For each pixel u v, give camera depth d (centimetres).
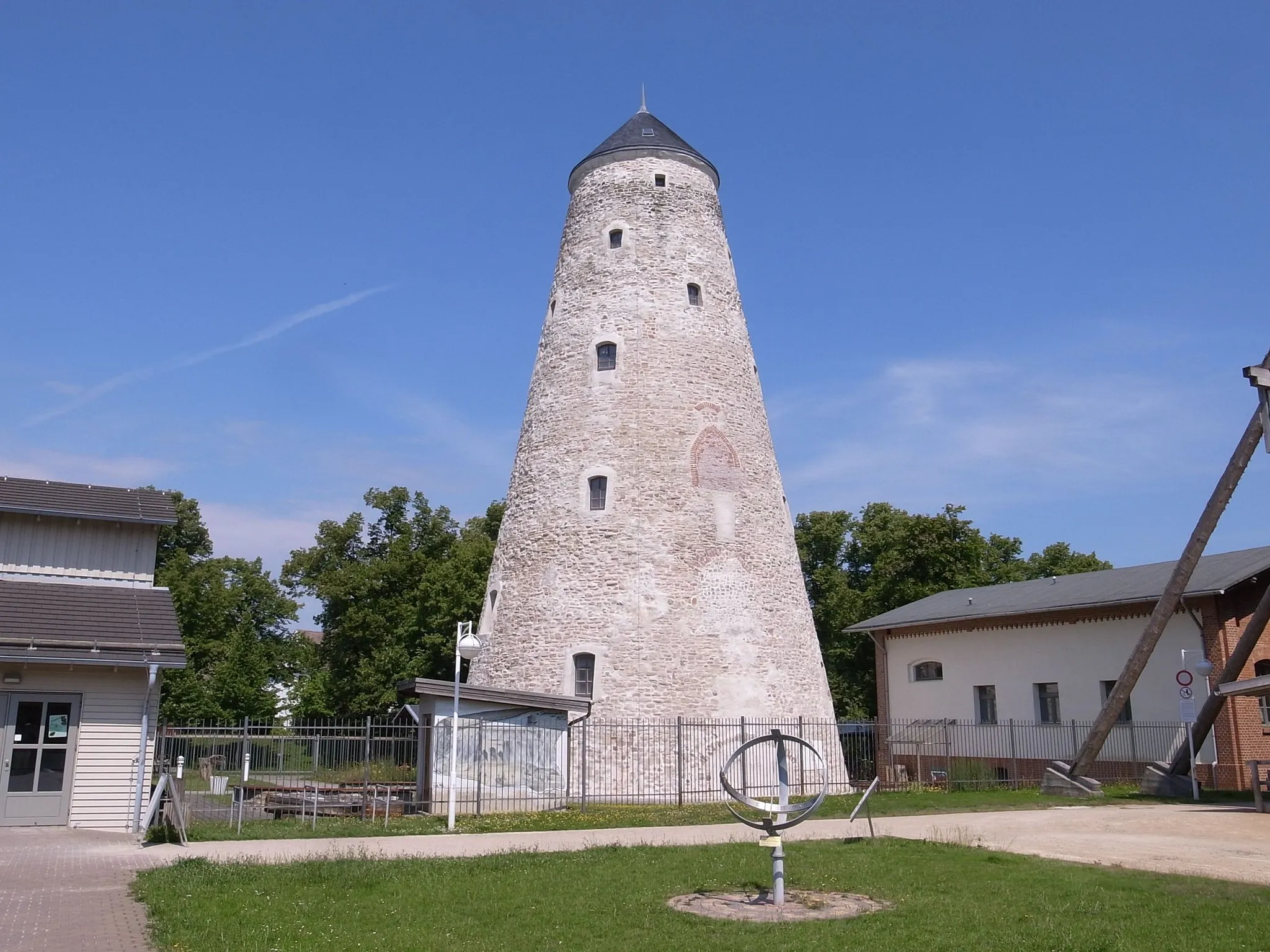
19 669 1712
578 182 3002
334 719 4475
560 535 2577
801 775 2472
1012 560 5453
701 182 2958
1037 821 1855
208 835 1642
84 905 1051
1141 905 1059
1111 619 2817
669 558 2506
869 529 5041
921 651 3472
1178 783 2320
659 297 2764
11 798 1678
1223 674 2341
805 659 2633
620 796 2306
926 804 2180
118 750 1755
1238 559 2733
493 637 2628
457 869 1255
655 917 1012
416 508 4988
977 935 938
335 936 928
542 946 904
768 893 1141
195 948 880
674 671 2411
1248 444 2175
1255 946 896
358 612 4412
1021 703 3056
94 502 2114
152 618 1892
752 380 2861
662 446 2611
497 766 2077
